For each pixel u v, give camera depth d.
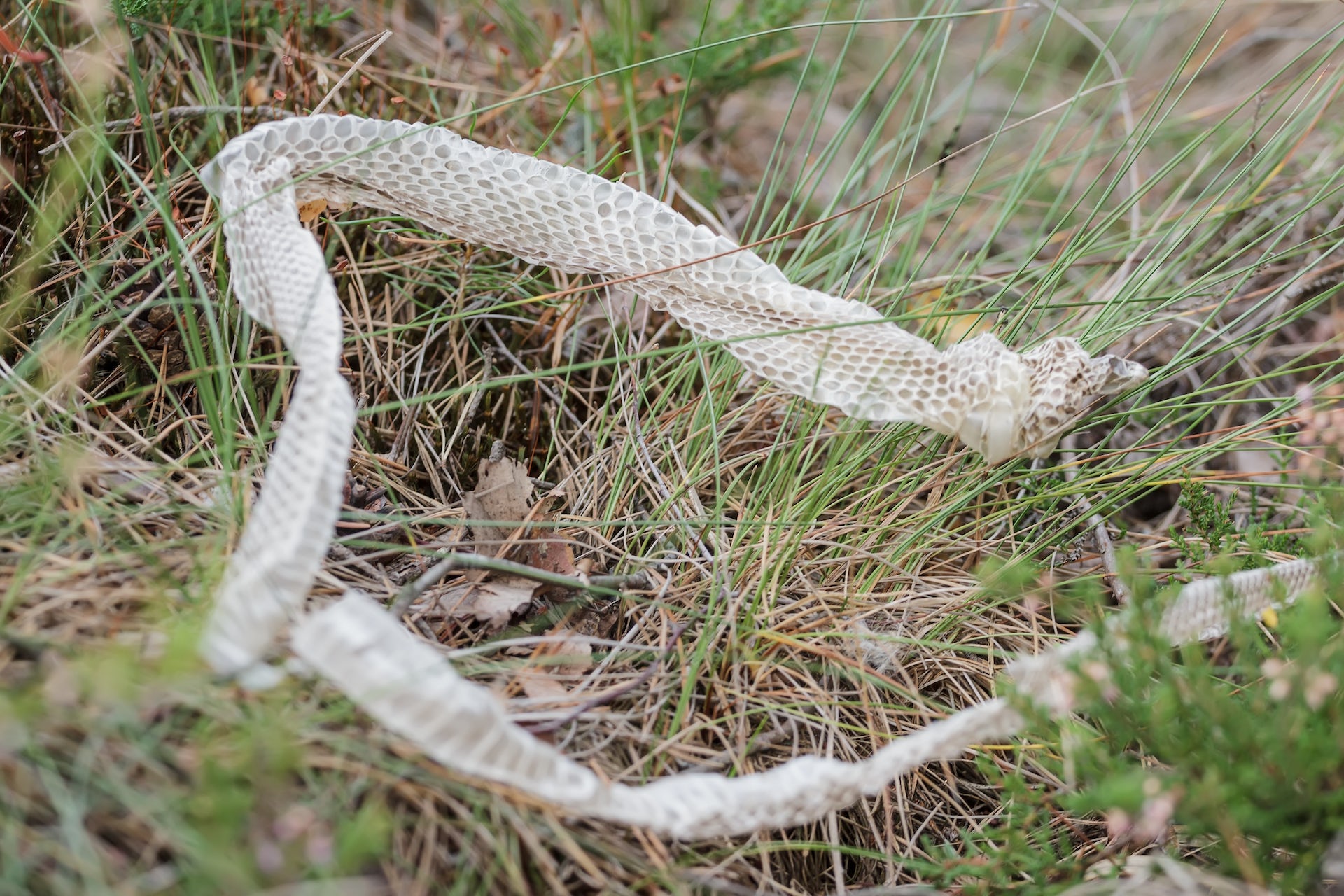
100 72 0.52
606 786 0.44
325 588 0.48
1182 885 0.44
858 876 0.48
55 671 0.42
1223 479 0.56
